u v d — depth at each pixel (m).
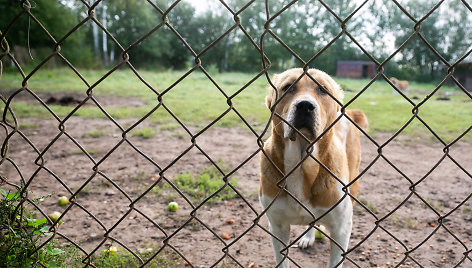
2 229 1.55
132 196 4.34
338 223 2.46
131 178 4.96
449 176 5.37
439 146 7.26
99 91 15.81
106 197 4.29
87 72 26.48
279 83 2.59
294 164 2.37
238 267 2.91
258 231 3.56
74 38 29.80
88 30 42.69
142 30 45.47
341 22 1.26
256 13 36.19
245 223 3.72
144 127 8.35
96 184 4.70
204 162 5.79
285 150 2.40
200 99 13.41
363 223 3.74
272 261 3.03
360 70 32.22
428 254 3.12
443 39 36.69
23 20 15.95
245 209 4.07
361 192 4.64
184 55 52.72
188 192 4.48
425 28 36.56
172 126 8.35
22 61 19.06
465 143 7.55
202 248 3.20
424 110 11.90
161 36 47.94
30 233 1.59
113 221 3.67
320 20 32.66
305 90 2.48
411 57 37.16
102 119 9.20
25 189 1.46
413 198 4.47
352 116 3.55
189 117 9.49
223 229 3.59
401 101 13.97
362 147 7.07
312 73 2.59
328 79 2.67
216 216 3.87
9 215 1.56
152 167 5.48
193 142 1.39
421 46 36.47
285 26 31.56
